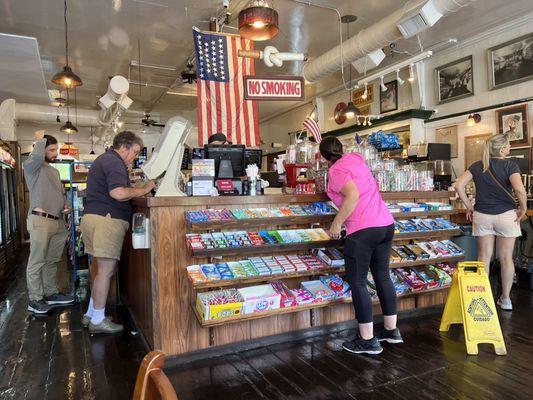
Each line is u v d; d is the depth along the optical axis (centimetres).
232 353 263
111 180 282
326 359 252
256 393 210
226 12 544
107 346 277
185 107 1206
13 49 499
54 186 369
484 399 200
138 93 1025
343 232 287
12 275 553
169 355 249
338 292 278
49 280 385
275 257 284
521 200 325
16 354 264
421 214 338
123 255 388
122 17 566
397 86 788
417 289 314
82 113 1055
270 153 1326
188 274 248
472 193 595
